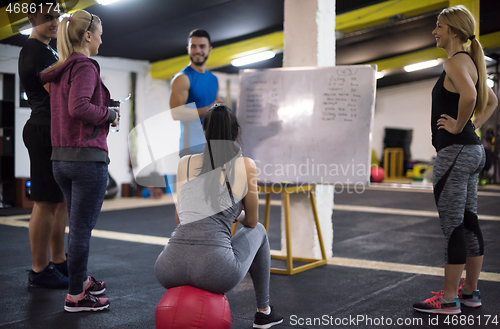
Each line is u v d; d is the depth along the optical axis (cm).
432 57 1001
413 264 343
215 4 620
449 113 227
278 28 754
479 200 820
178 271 166
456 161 223
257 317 211
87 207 227
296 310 238
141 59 913
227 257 167
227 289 170
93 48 231
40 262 273
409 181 1355
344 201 821
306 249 359
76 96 212
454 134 224
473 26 220
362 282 292
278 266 337
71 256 229
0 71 701
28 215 623
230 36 786
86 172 222
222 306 166
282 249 373
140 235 468
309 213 357
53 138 228
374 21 659
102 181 230
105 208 715
